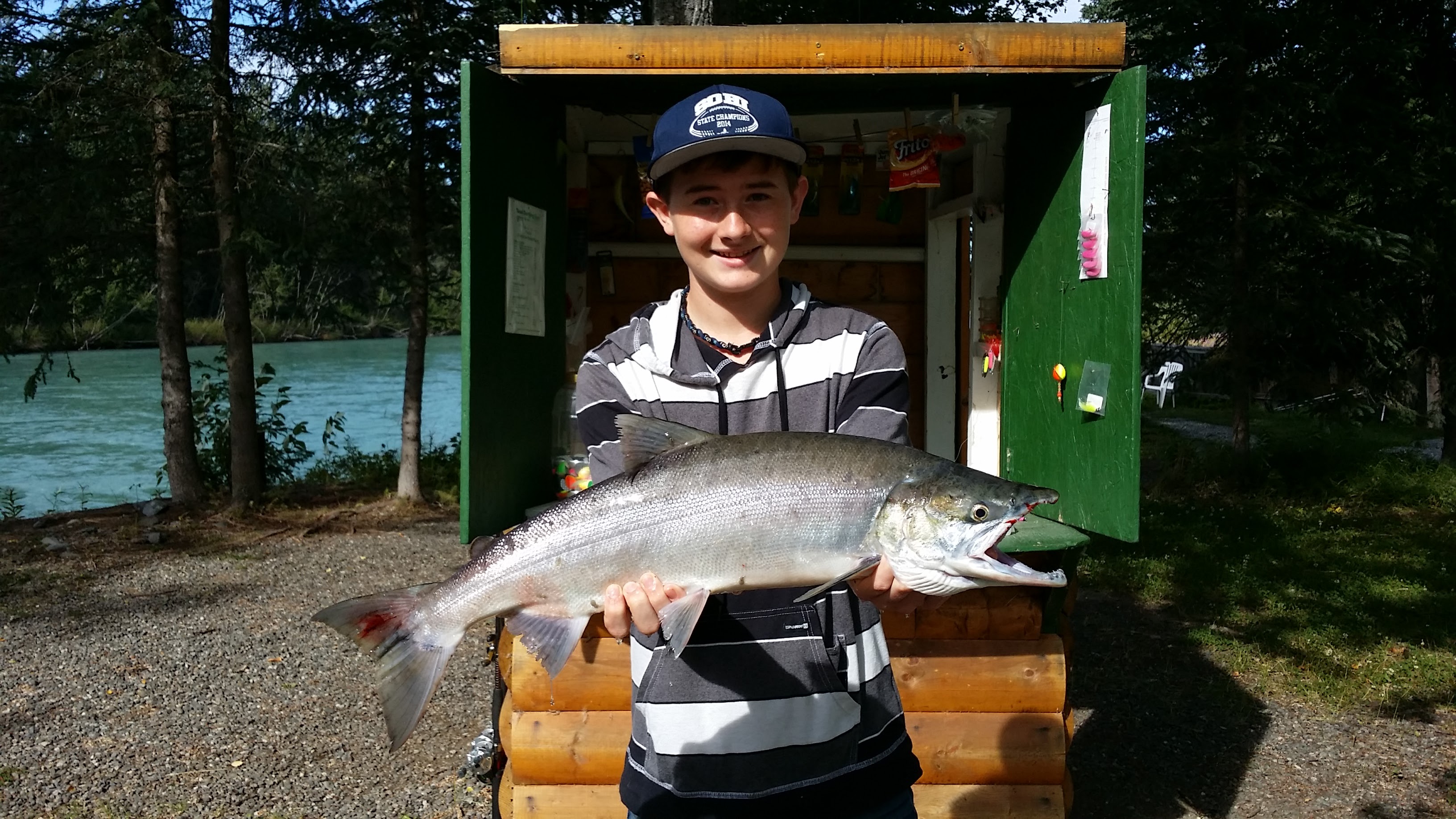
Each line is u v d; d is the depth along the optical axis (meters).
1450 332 11.91
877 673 2.06
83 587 7.66
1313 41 10.27
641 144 4.58
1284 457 11.29
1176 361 12.66
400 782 4.46
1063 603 3.54
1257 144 10.40
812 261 5.41
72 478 13.27
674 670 1.99
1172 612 6.97
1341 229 9.89
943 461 1.91
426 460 11.88
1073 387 3.83
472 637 6.54
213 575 8.02
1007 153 4.51
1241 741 4.91
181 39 9.35
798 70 3.49
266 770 4.59
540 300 4.16
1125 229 3.43
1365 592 7.30
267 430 11.33
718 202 2.02
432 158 9.92
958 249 5.30
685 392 2.06
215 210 9.74
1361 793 4.36
